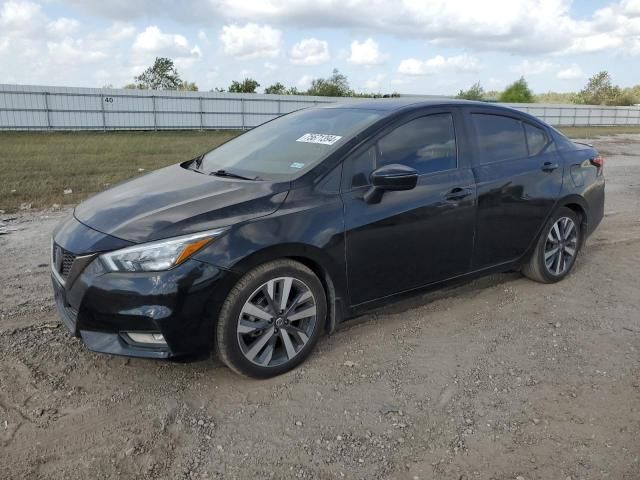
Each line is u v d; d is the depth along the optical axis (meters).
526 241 4.64
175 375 3.33
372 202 3.55
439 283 4.10
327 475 2.52
